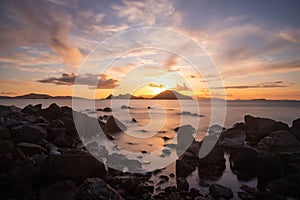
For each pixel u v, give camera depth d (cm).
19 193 687
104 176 821
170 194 736
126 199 700
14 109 2350
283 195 747
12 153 881
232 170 1029
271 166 905
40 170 759
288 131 1485
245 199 724
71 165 754
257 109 6000
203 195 755
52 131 1356
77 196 626
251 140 1620
